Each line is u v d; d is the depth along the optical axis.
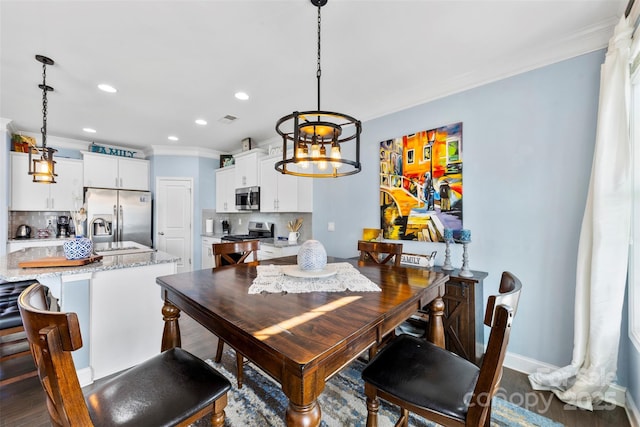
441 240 2.59
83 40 1.93
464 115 2.49
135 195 4.83
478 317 2.22
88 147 4.68
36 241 3.97
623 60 1.64
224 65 2.27
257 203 4.30
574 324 1.89
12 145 3.98
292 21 1.75
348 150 3.35
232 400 1.83
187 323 3.15
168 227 5.09
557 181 2.05
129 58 2.16
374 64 2.26
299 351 0.85
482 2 1.61
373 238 3.07
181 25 1.79
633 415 1.61
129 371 1.15
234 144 4.88
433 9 1.66
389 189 2.98
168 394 1.03
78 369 1.96
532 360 2.14
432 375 1.18
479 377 0.95
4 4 1.58
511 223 2.24
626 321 1.76
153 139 4.52
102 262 2.19
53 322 0.70
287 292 1.41
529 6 1.64
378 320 1.09
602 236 1.70
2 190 3.45
